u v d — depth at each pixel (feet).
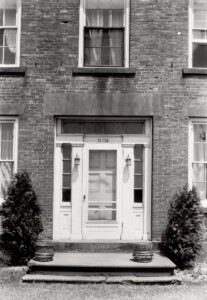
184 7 36.37
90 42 36.78
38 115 35.81
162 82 35.81
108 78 35.88
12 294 26.14
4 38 36.96
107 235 35.94
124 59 36.40
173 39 36.11
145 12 36.32
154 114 35.60
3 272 31.45
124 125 36.52
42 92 35.94
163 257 32.89
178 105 35.70
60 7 36.47
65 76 35.96
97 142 36.40
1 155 36.32
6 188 36.19
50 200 35.42
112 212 36.22
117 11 36.88
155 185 35.37
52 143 35.73
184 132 35.63
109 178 36.47
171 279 29.09
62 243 34.50
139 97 35.68
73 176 36.24
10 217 33.06
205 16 36.83
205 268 33.37
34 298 25.35
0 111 35.76
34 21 36.40
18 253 33.53
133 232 35.86
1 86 35.99
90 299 25.22
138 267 29.99
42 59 36.14
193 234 33.01
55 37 36.27
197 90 35.81
